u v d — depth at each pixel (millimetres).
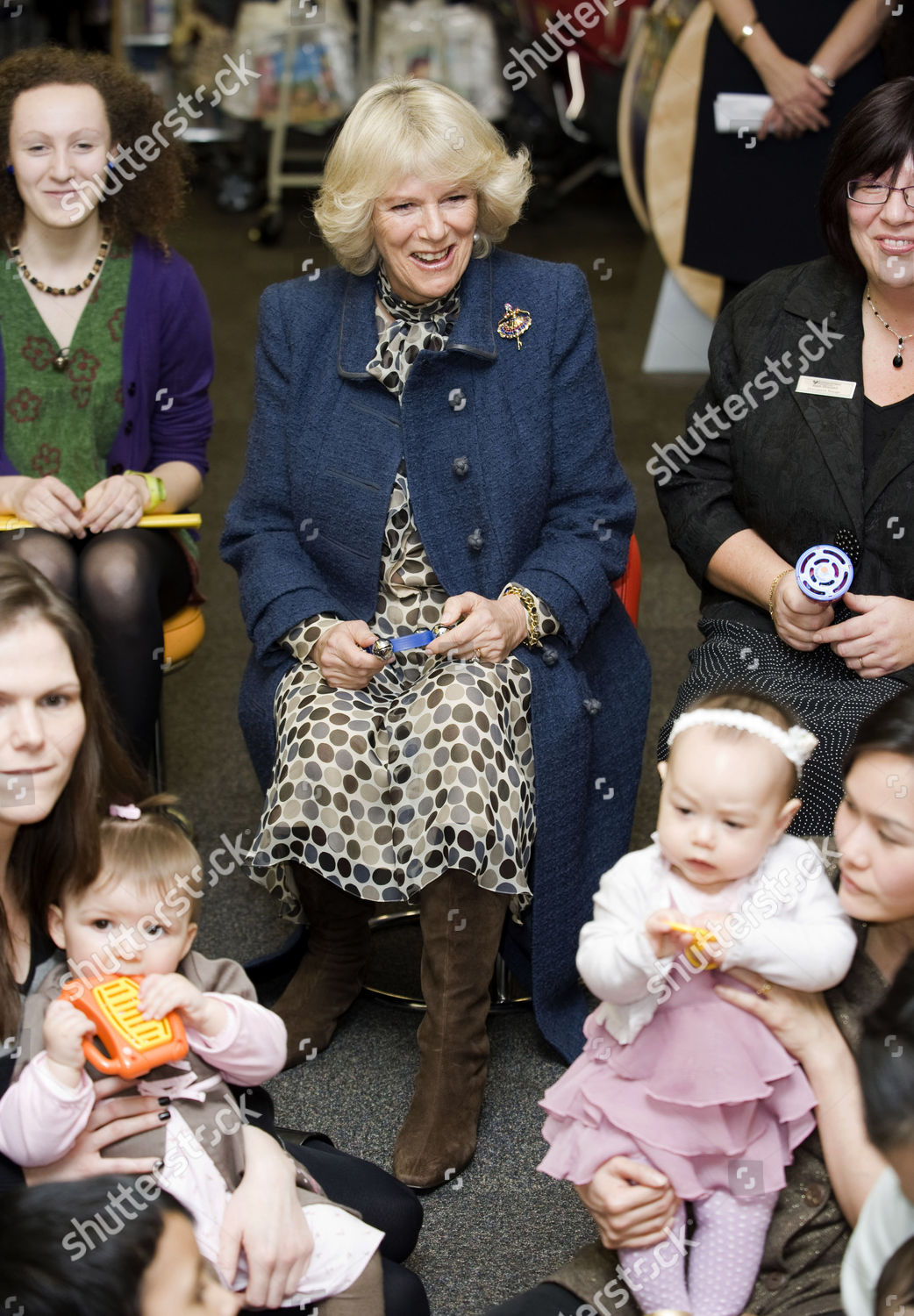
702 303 4418
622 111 4664
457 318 2143
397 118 1994
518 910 2096
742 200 3764
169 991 1419
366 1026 2291
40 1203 1143
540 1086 2145
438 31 6258
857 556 2100
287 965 2336
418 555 2191
